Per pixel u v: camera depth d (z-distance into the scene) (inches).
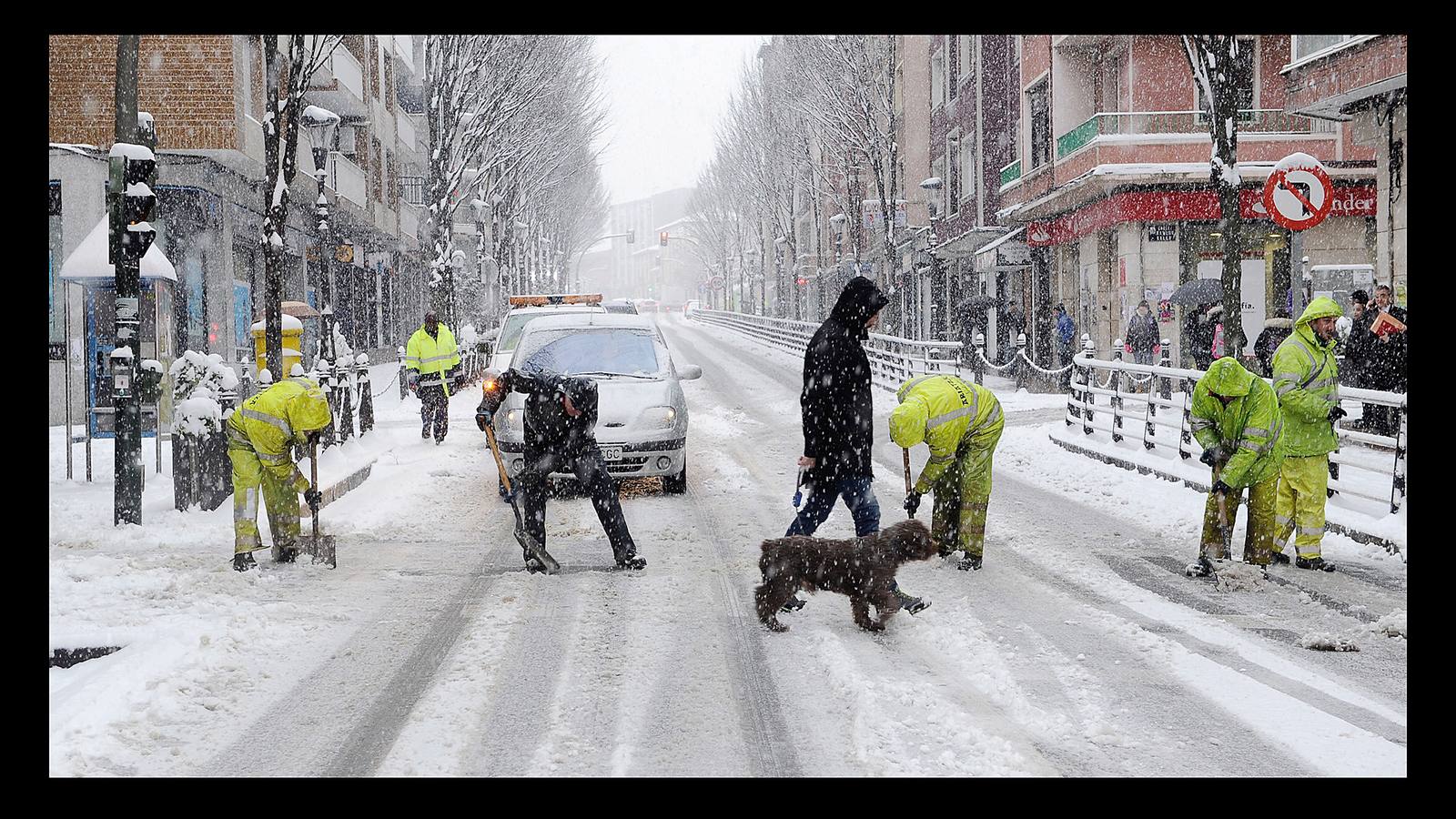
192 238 916.6
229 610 276.5
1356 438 395.5
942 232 1701.5
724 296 3641.7
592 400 325.1
